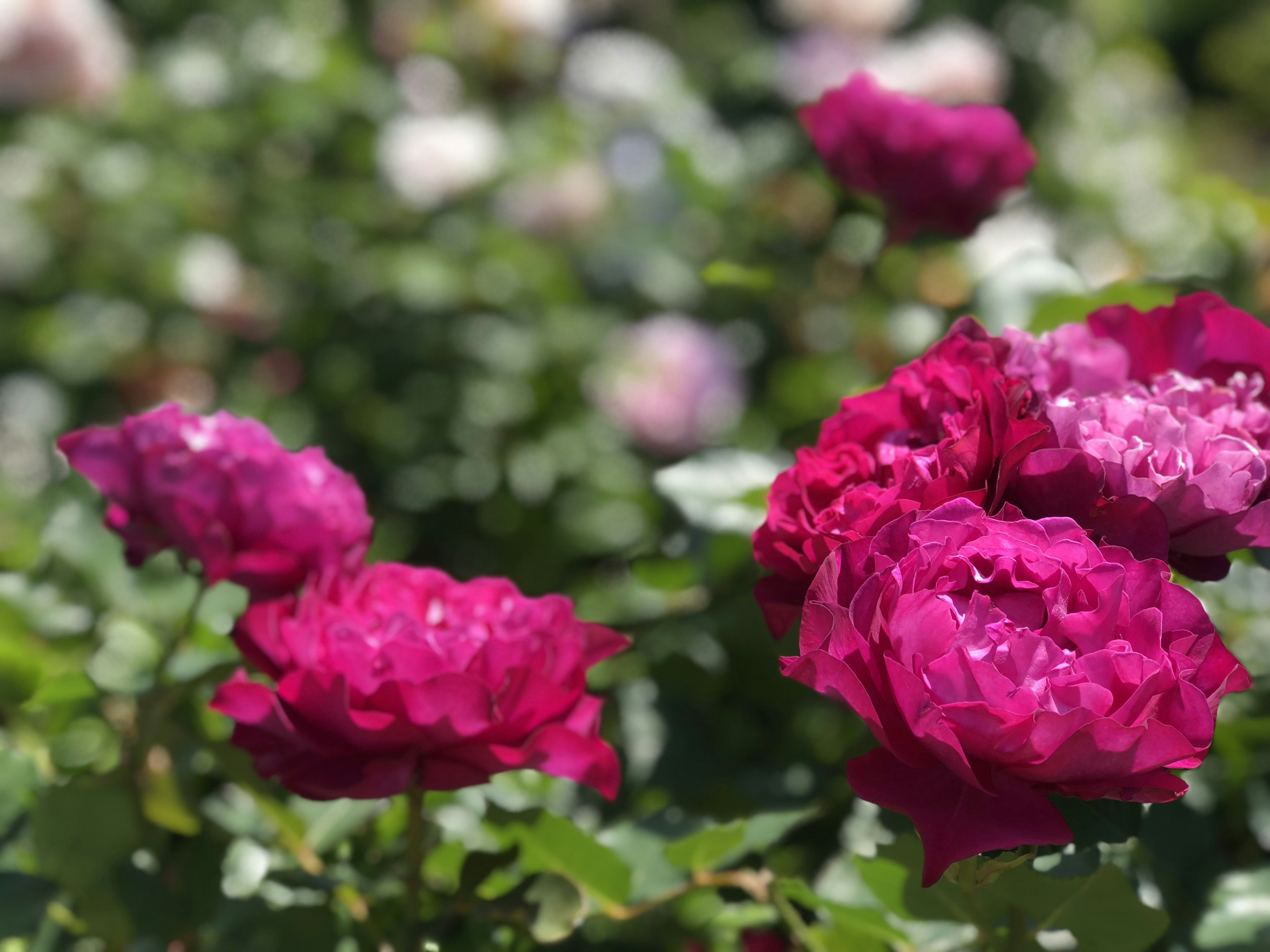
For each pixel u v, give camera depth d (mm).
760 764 1170
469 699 985
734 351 1594
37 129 1795
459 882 1050
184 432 1041
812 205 1567
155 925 1050
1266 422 1006
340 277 1683
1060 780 942
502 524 1527
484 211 1777
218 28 2002
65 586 1157
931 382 1013
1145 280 1147
